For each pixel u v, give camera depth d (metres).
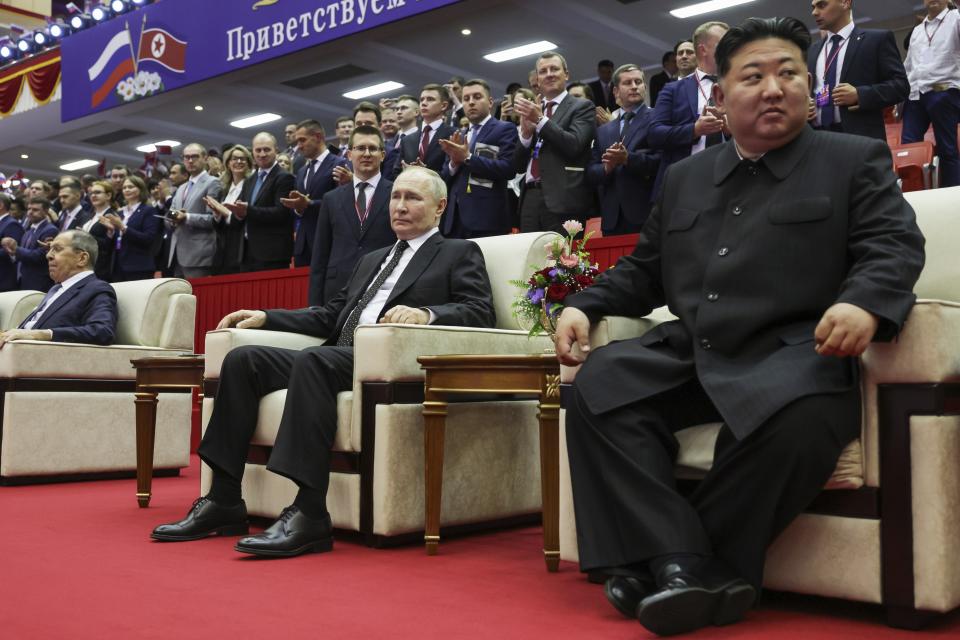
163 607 1.83
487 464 2.80
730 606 1.64
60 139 14.73
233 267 6.36
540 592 2.00
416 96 12.63
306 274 5.56
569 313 2.05
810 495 1.70
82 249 4.46
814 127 4.07
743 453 1.70
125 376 4.32
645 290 2.13
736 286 1.86
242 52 10.39
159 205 7.31
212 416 2.76
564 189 4.73
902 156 4.83
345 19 9.48
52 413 4.11
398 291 2.99
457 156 4.82
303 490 2.50
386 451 2.54
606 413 1.81
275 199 6.00
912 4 9.65
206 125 13.98
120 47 11.78
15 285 7.91
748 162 1.96
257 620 1.72
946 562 1.65
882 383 1.72
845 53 4.03
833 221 1.83
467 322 2.83
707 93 4.42
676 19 10.37
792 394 1.66
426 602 1.89
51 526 2.93
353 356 2.70
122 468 4.31
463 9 9.81
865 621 1.74
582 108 4.86
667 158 4.45
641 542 1.69
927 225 2.09
